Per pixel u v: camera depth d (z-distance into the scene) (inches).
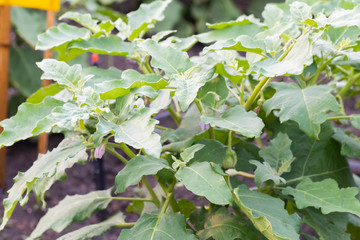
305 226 84.5
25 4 65.5
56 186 98.8
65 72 54.8
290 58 54.0
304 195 56.2
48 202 92.7
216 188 51.3
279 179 58.2
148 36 169.5
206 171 52.5
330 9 65.2
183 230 54.1
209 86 57.7
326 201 55.1
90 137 55.3
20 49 119.0
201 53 57.4
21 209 90.4
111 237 84.1
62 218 60.2
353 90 75.2
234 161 57.4
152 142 48.9
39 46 58.3
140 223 54.9
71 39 58.7
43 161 54.9
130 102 52.6
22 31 114.4
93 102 51.8
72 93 58.4
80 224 87.4
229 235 55.9
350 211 53.7
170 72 55.3
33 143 116.4
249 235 55.9
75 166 107.3
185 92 51.5
